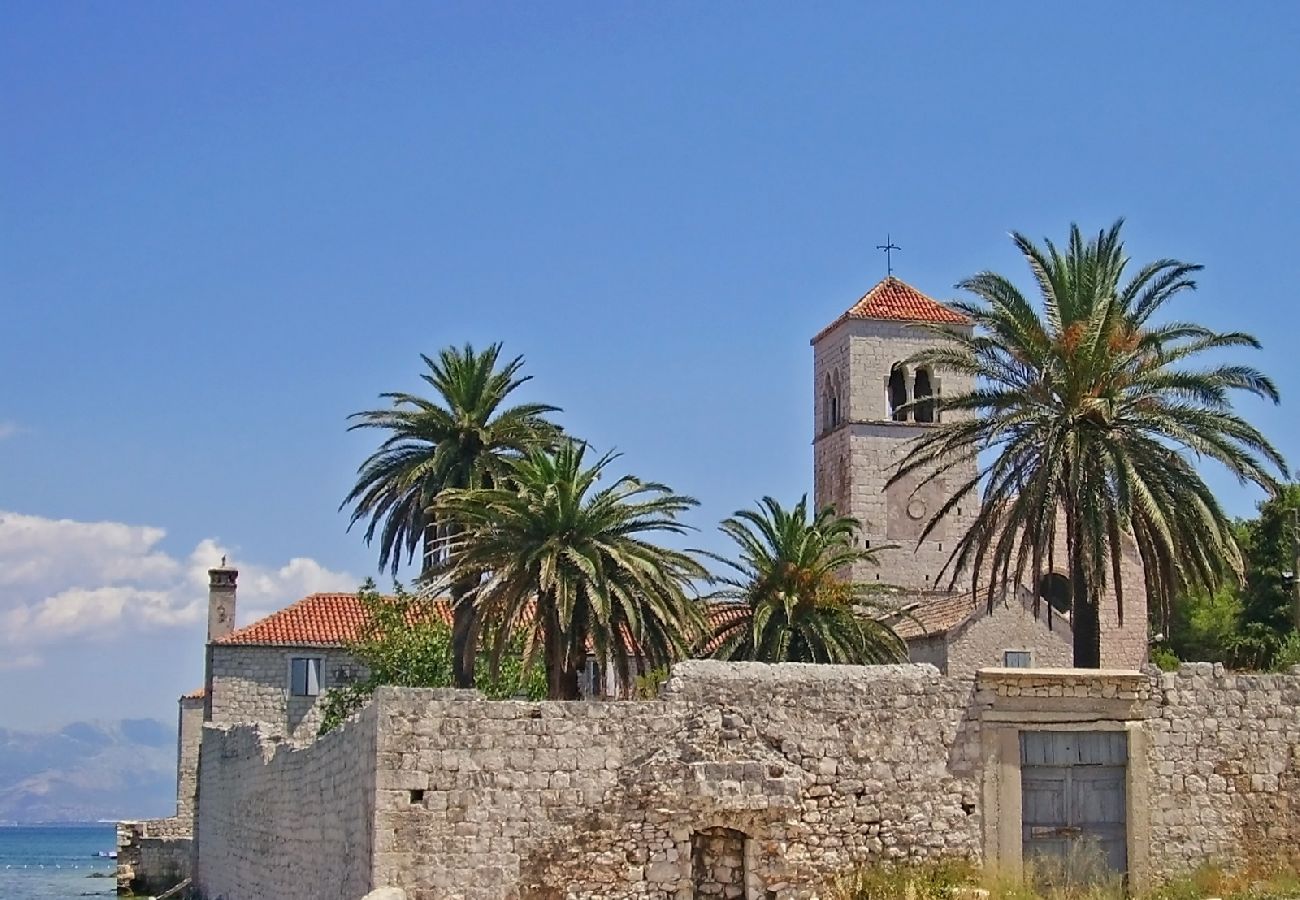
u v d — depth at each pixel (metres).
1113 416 51.62
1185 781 45.69
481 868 40.81
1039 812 44.78
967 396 53.69
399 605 78.31
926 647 72.56
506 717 41.50
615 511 56.03
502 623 55.53
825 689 43.75
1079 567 51.91
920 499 90.38
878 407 91.69
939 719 44.34
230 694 85.44
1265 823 45.94
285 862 55.72
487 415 71.25
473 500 59.00
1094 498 50.62
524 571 54.62
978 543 54.81
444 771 41.00
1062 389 51.75
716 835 42.44
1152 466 51.16
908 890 41.38
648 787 41.62
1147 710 45.78
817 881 42.59
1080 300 53.91
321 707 77.50
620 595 53.94
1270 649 80.38
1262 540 84.00
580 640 55.66
